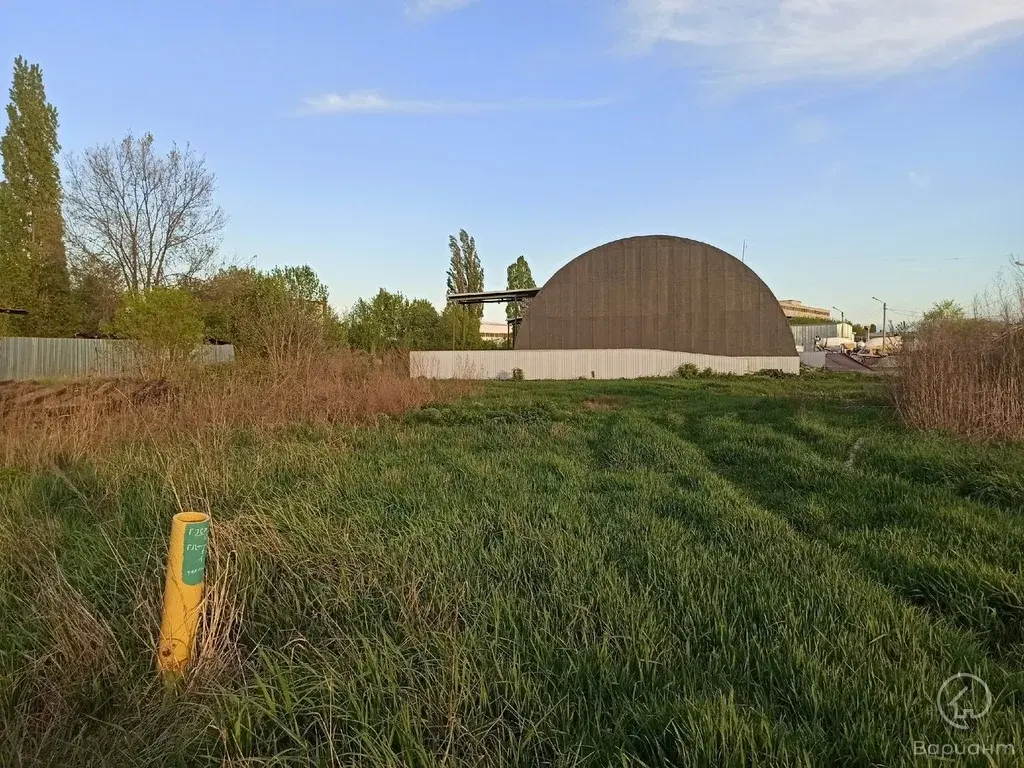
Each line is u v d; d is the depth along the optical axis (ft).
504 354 108.17
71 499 18.76
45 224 110.01
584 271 117.80
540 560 12.84
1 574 12.43
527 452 26.76
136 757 7.64
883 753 6.86
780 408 45.16
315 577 11.80
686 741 7.08
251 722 7.91
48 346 80.74
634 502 18.11
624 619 10.10
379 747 7.20
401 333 130.41
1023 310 32.24
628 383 88.99
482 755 7.19
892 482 20.38
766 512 17.39
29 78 111.14
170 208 111.75
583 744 7.36
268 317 50.60
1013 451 24.14
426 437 30.91
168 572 9.27
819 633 9.49
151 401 31.76
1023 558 13.19
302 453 23.99
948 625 10.49
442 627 9.96
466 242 170.40
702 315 113.80
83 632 9.85
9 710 8.68
